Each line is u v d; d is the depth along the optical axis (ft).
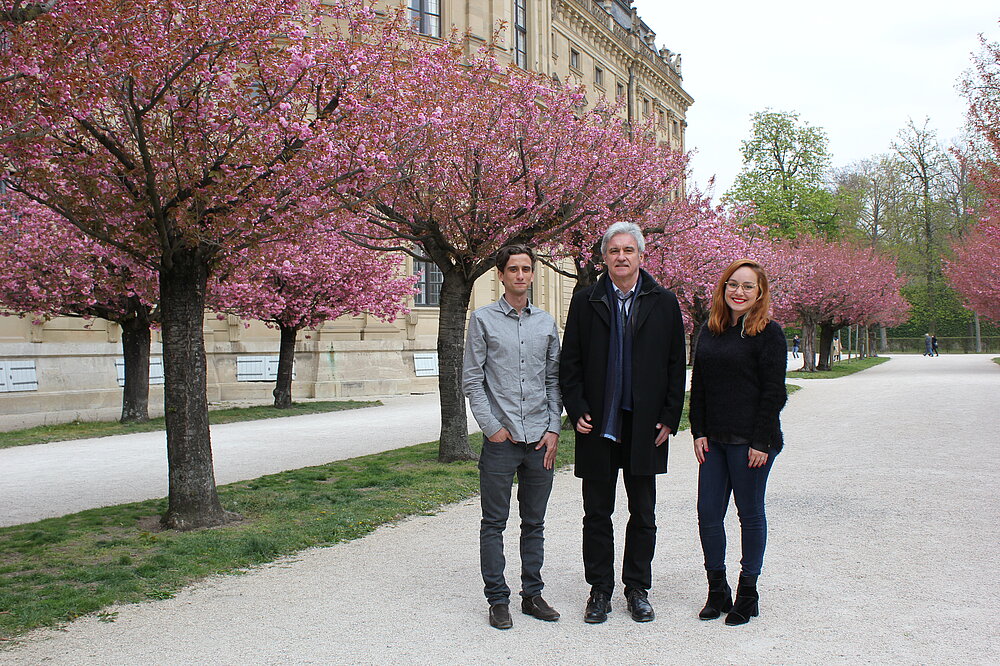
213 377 80.33
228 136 24.48
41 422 60.13
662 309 15.17
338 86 25.75
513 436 15.15
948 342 242.78
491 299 98.07
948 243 180.96
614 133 46.42
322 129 23.97
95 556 20.30
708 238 59.31
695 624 14.55
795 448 38.96
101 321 70.08
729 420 14.97
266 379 83.41
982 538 20.34
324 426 56.49
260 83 25.53
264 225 24.50
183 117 23.89
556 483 30.45
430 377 95.04
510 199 37.81
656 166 49.55
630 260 15.08
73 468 37.93
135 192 24.22
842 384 93.71
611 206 44.37
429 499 27.68
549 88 44.75
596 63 131.85
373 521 24.27
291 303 67.56
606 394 15.06
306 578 18.24
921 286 224.33
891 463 33.14
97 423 59.52
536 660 12.91
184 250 24.20
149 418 61.52
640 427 14.75
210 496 24.44
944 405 60.85
